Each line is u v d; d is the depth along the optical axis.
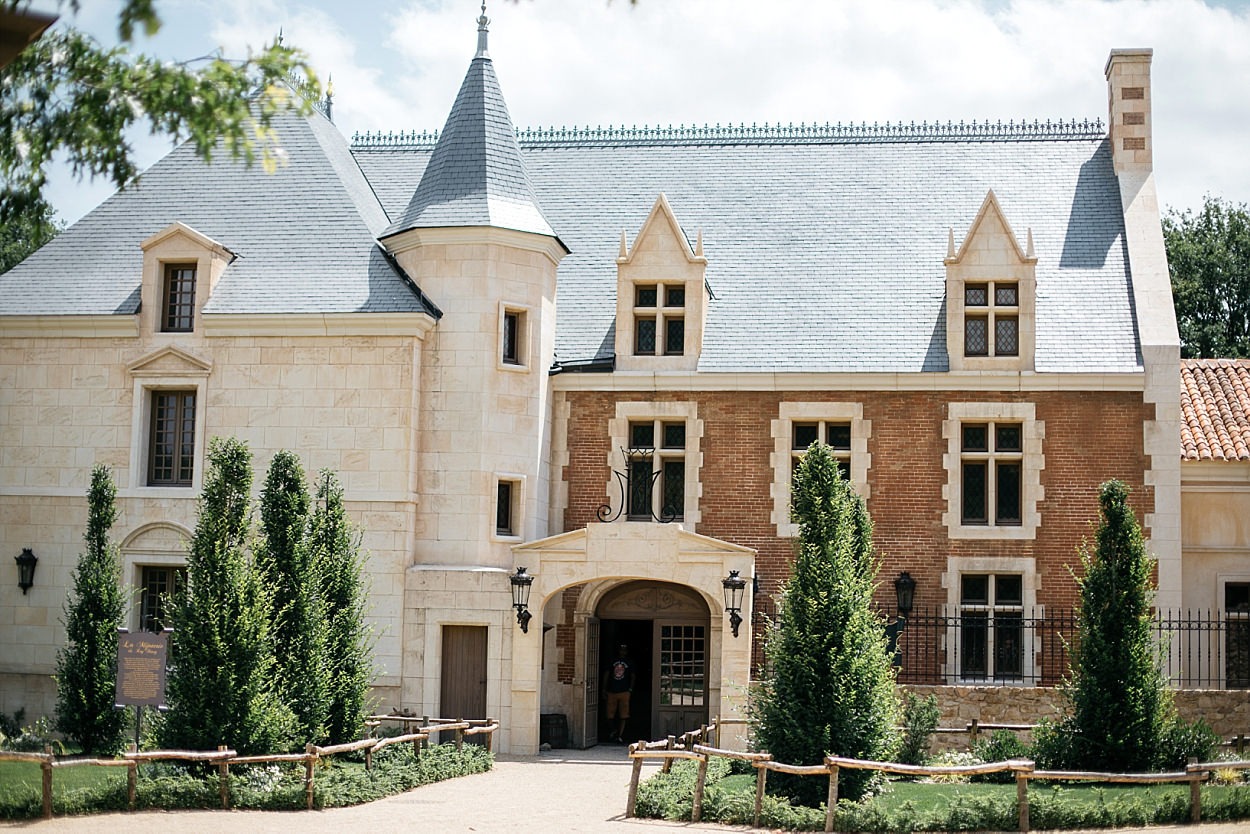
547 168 35.06
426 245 28.66
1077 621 24.72
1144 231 31.17
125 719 23.33
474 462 27.92
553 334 30.06
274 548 22.08
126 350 28.86
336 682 22.69
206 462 28.33
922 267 31.30
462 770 23.05
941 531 28.61
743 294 31.17
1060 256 31.05
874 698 19.97
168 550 28.16
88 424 28.77
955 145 34.16
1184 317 50.03
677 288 30.20
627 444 29.73
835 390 29.19
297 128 31.81
